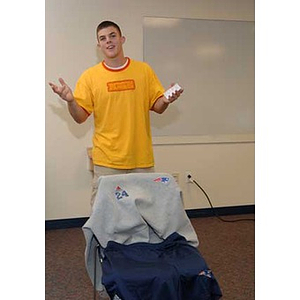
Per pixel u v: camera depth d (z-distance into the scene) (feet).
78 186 12.70
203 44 13.19
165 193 6.73
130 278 5.39
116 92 8.06
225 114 13.70
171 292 5.36
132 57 12.66
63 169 12.54
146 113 8.46
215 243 11.24
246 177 14.15
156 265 5.71
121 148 8.18
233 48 13.48
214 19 13.17
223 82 13.53
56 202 12.61
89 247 6.43
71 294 8.30
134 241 6.40
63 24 12.01
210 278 5.64
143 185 6.70
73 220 12.78
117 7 12.35
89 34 12.23
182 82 13.16
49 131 12.30
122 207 6.40
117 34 7.99
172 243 6.36
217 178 13.88
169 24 12.82
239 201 14.17
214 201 13.94
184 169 13.52
